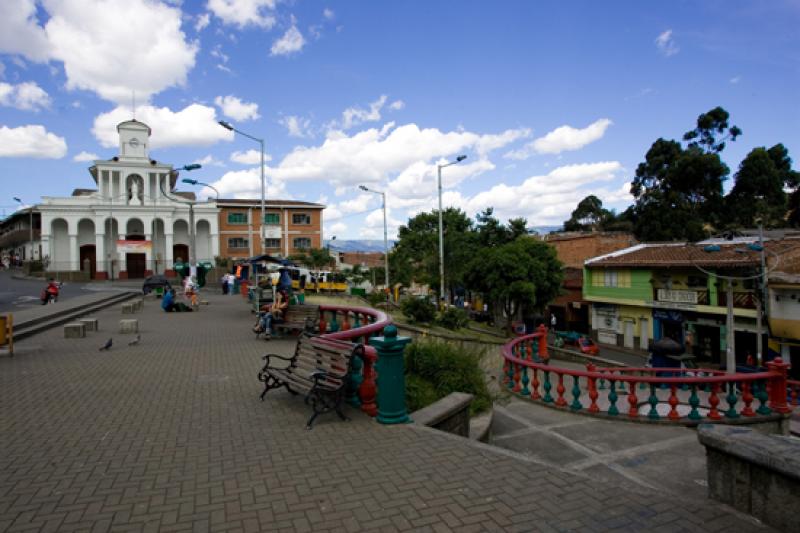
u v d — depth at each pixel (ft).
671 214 134.51
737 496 12.33
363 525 11.48
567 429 25.17
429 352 24.90
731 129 142.41
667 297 95.45
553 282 107.45
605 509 12.30
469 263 113.50
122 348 38.99
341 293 126.93
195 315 68.03
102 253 167.84
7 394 23.94
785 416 26.61
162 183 181.68
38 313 57.88
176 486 13.52
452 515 11.95
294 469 14.64
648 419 26.11
